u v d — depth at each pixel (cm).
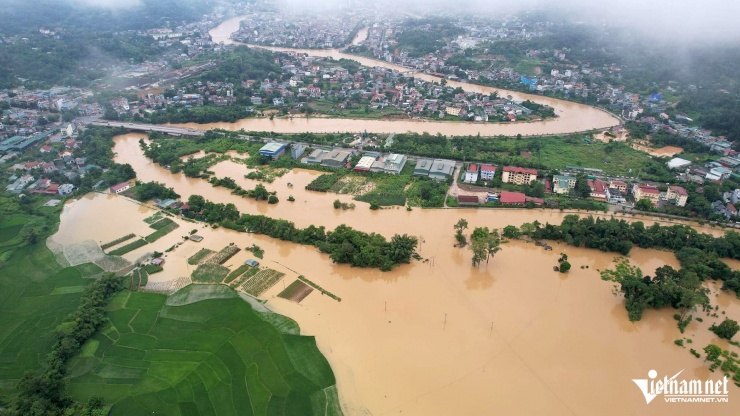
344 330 13575
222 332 13488
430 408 11100
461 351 12794
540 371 12169
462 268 16525
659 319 14100
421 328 13650
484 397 11394
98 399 10988
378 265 16500
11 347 13125
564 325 13800
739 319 14062
